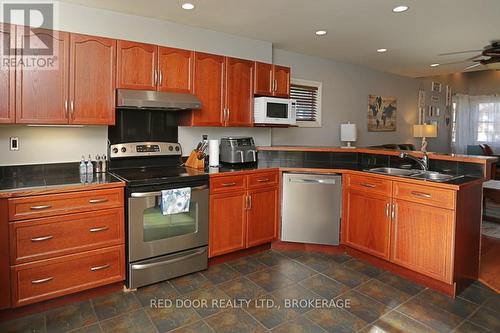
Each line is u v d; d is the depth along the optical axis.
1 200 2.19
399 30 3.88
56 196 2.37
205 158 3.82
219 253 3.21
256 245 3.49
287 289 2.76
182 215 2.94
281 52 4.92
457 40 4.33
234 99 3.67
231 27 3.74
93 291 2.61
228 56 3.83
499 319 2.35
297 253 3.54
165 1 2.98
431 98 8.05
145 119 3.45
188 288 2.76
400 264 2.96
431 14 3.34
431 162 3.23
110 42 2.88
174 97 3.16
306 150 3.95
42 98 2.60
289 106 4.04
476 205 2.86
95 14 3.12
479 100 9.30
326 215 3.50
